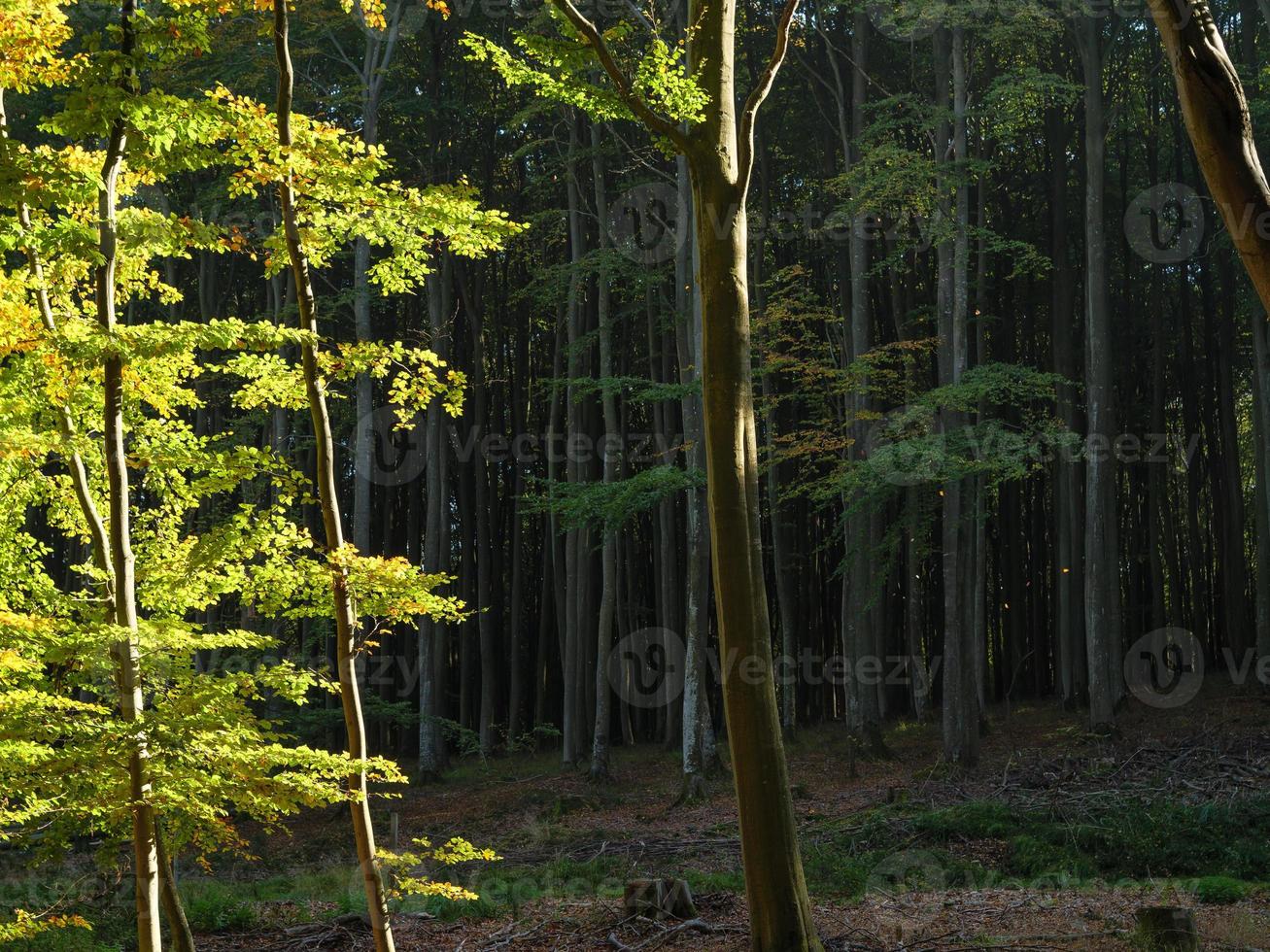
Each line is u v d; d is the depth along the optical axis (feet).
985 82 85.71
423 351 24.36
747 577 26.91
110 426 22.89
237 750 20.92
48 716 20.29
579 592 86.48
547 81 27.50
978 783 60.54
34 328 22.63
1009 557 95.61
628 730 99.19
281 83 23.12
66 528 27.20
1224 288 86.58
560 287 82.28
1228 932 30.22
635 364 102.78
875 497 69.41
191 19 22.45
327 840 63.62
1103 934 30.35
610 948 31.78
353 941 34.24
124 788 21.08
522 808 69.10
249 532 23.72
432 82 93.09
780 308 69.51
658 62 26.68
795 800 63.26
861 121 77.61
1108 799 52.70
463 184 24.14
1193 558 93.25
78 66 21.52
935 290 94.32
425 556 88.02
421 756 85.97
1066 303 82.48
